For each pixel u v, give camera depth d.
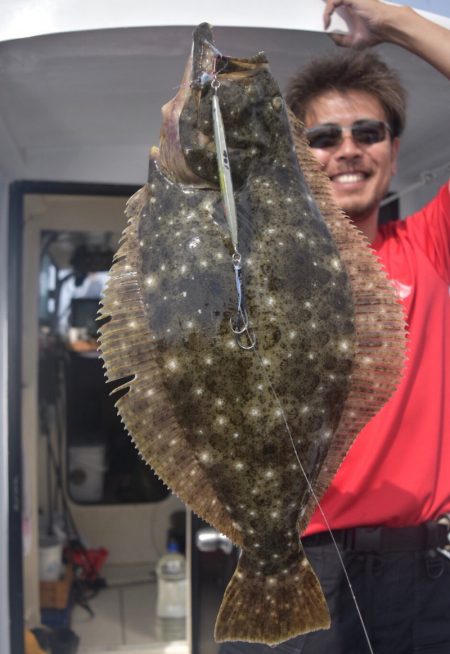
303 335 0.73
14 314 1.81
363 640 1.05
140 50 1.17
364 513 1.04
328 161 1.09
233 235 0.67
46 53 1.18
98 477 2.25
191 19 1.07
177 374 0.73
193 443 0.75
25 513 1.84
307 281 0.73
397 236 1.18
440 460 1.09
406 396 1.06
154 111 1.48
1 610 1.66
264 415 0.73
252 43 1.17
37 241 2.08
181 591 1.96
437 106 1.38
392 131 1.14
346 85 1.10
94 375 2.24
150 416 0.74
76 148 1.73
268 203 0.73
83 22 1.07
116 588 2.15
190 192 0.74
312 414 0.74
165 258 0.73
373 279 0.77
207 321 0.72
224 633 0.77
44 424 2.20
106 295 0.74
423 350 1.09
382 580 1.05
